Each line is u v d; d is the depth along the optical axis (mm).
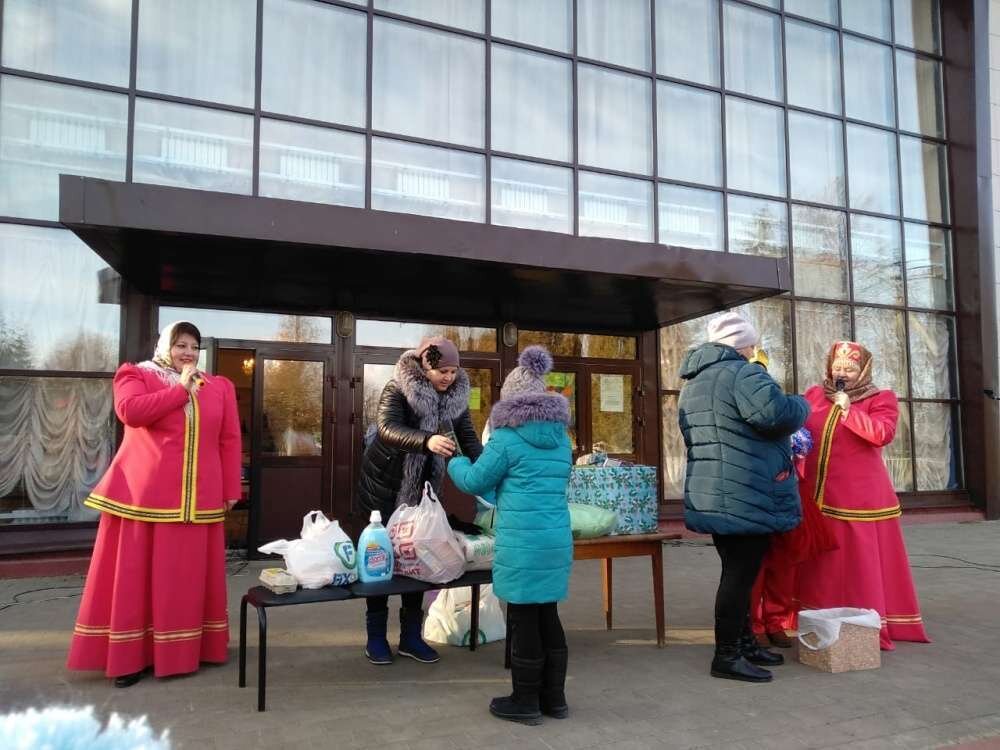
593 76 9586
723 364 3818
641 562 7547
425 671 3918
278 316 7797
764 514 3639
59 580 6426
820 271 10914
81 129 7105
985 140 11914
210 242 5664
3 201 6809
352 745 2957
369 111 8234
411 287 7281
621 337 9562
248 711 3318
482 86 8891
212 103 7539
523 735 3070
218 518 3932
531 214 9031
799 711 3363
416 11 8641
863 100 11570
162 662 3689
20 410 6785
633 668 3994
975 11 11867
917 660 4156
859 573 4320
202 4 7641
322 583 3508
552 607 3297
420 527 3682
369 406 8062
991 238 11891
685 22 10258
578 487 4301
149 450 3768
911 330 11641
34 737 3020
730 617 3793
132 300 7164
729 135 10383
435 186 8547
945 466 11727
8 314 6773
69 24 7137
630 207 9641
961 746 3023
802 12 11156
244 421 8898
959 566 7402
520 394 3244
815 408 4566
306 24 8078
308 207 5766
